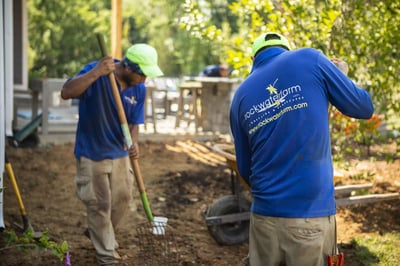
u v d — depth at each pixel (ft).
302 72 11.19
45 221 21.02
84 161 15.99
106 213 16.16
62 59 81.25
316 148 10.96
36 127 33.71
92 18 83.30
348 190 19.24
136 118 16.65
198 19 23.11
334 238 11.43
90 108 15.76
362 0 21.95
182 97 39.09
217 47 26.25
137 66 15.74
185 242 19.31
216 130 38.52
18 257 17.39
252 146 11.61
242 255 18.45
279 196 11.01
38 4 80.84
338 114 22.54
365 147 30.48
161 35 107.24
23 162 29.25
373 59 22.22
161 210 22.94
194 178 27.35
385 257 17.57
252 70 12.13
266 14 23.38
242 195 18.93
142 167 29.50
